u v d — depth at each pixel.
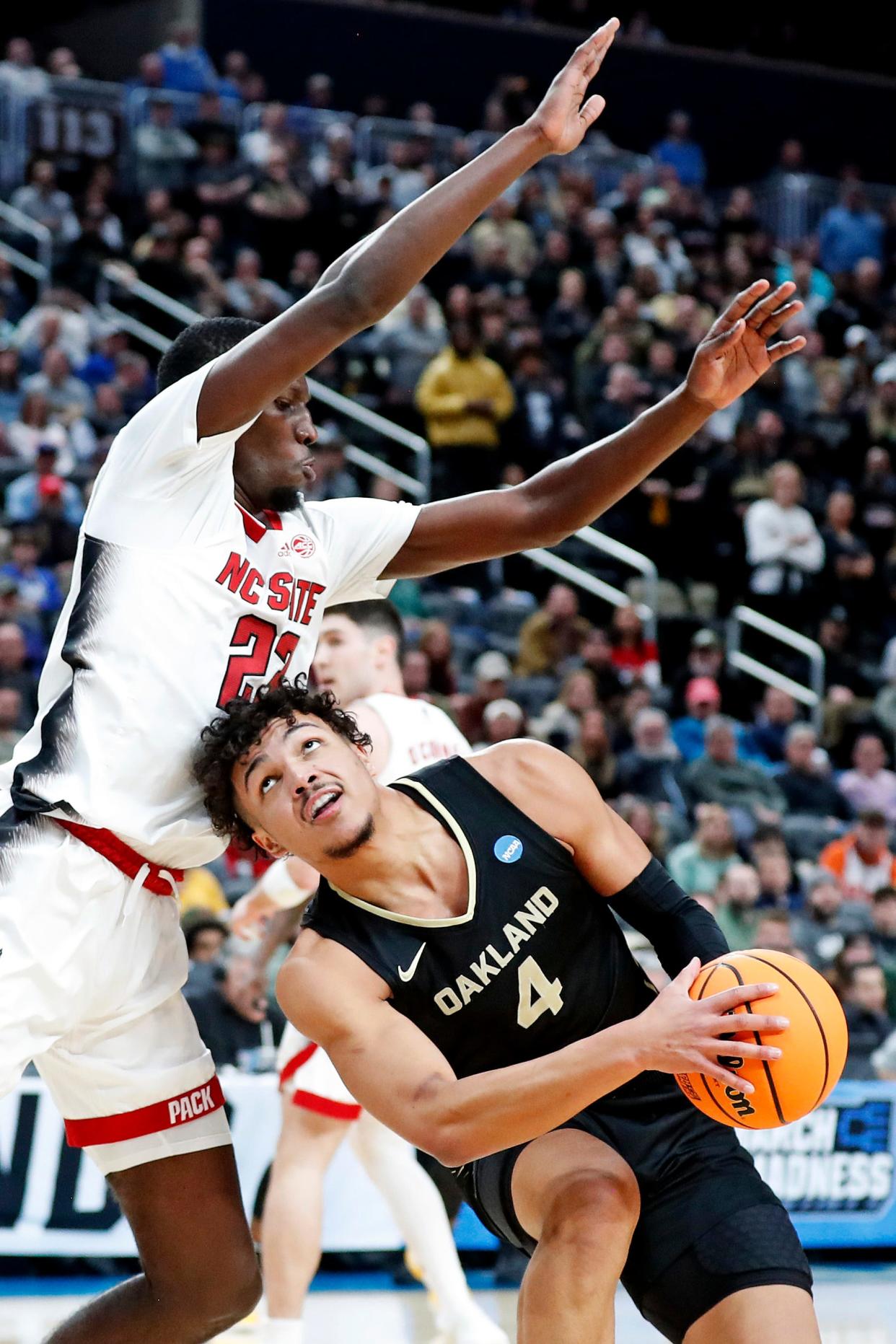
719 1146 2.88
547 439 12.20
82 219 13.31
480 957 2.81
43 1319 5.02
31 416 10.60
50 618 9.35
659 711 9.87
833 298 15.02
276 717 2.84
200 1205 3.09
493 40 17.05
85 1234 5.71
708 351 2.97
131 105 14.31
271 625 2.96
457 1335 4.55
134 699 2.84
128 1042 3.05
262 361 2.61
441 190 2.54
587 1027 2.90
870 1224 6.49
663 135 17.42
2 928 2.83
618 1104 2.90
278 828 2.80
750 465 12.48
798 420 13.43
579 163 16.02
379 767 4.21
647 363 12.83
